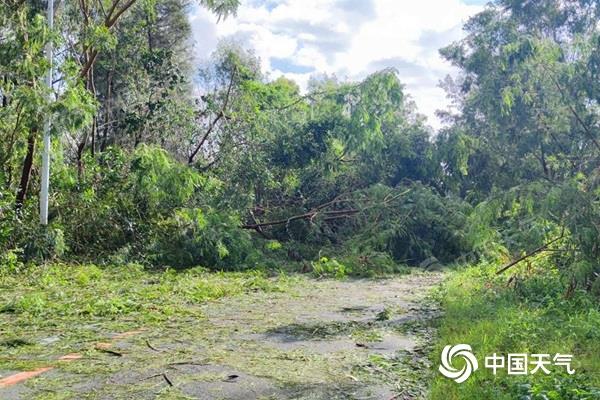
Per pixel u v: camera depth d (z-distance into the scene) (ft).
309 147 45.57
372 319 21.33
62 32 39.14
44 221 34.22
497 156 36.83
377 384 13.35
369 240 39.65
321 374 14.14
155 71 51.55
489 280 26.91
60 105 31.71
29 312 21.02
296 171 46.85
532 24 46.19
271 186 45.52
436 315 22.16
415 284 31.86
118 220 37.96
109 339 17.52
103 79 54.90
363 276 35.35
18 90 31.37
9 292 25.27
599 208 23.11
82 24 40.68
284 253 42.01
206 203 41.24
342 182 47.70
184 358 15.47
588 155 28.68
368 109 45.70
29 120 32.42
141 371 14.24
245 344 17.20
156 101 49.93
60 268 32.17
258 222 45.78
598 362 14.03
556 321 18.34
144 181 37.40
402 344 17.46
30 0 37.52
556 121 29.66
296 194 47.42
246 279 32.37
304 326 19.94
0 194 33.06
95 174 38.75
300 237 44.73
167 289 26.86
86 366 14.61
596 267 22.12
